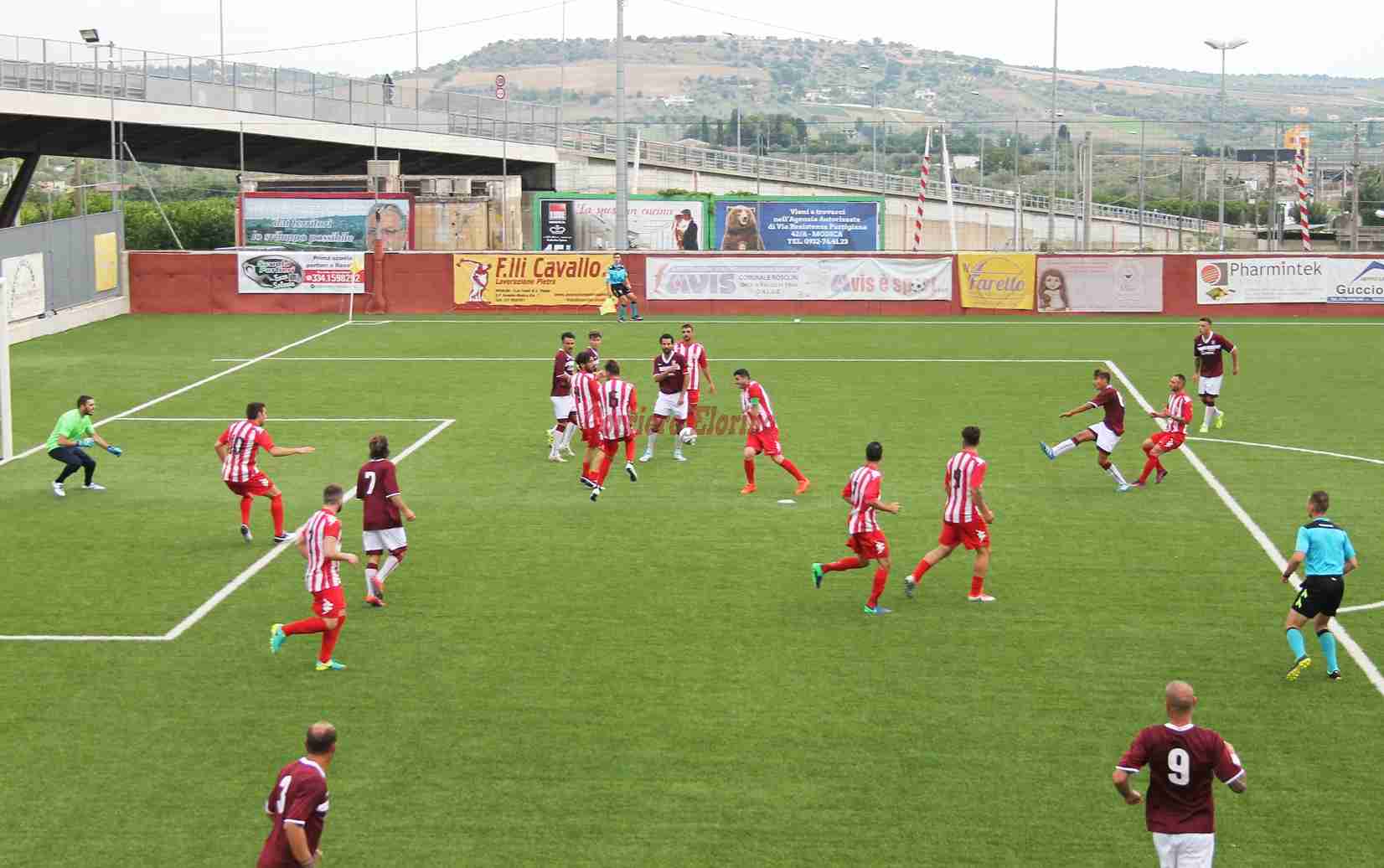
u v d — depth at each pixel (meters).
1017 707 13.55
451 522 20.53
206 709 13.66
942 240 70.25
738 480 22.98
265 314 43.56
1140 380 31.86
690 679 14.31
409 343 37.56
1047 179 80.56
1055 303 42.78
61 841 11.08
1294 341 37.44
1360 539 19.25
